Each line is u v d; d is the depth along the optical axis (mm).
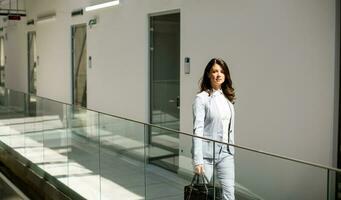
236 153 3182
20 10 13266
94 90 8695
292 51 4492
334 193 2545
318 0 4211
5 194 7426
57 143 6332
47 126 6711
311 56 4301
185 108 6043
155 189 4148
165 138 3984
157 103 6840
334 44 4078
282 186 2861
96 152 5285
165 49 6609
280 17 4602
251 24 4953
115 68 7855
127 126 4629
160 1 6488
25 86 13430
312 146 4320
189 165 3617
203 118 3457
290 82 4527
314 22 4258
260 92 4887
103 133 5125
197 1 5746
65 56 10164
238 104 5176
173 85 6441
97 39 8477
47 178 6695
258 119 4922
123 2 7473
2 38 16172
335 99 4113
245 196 3127
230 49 5262
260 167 3008
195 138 3463
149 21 6914
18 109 8102
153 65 6910
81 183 5621
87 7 8648
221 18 5371
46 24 11320
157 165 4125
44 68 11633
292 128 4527
